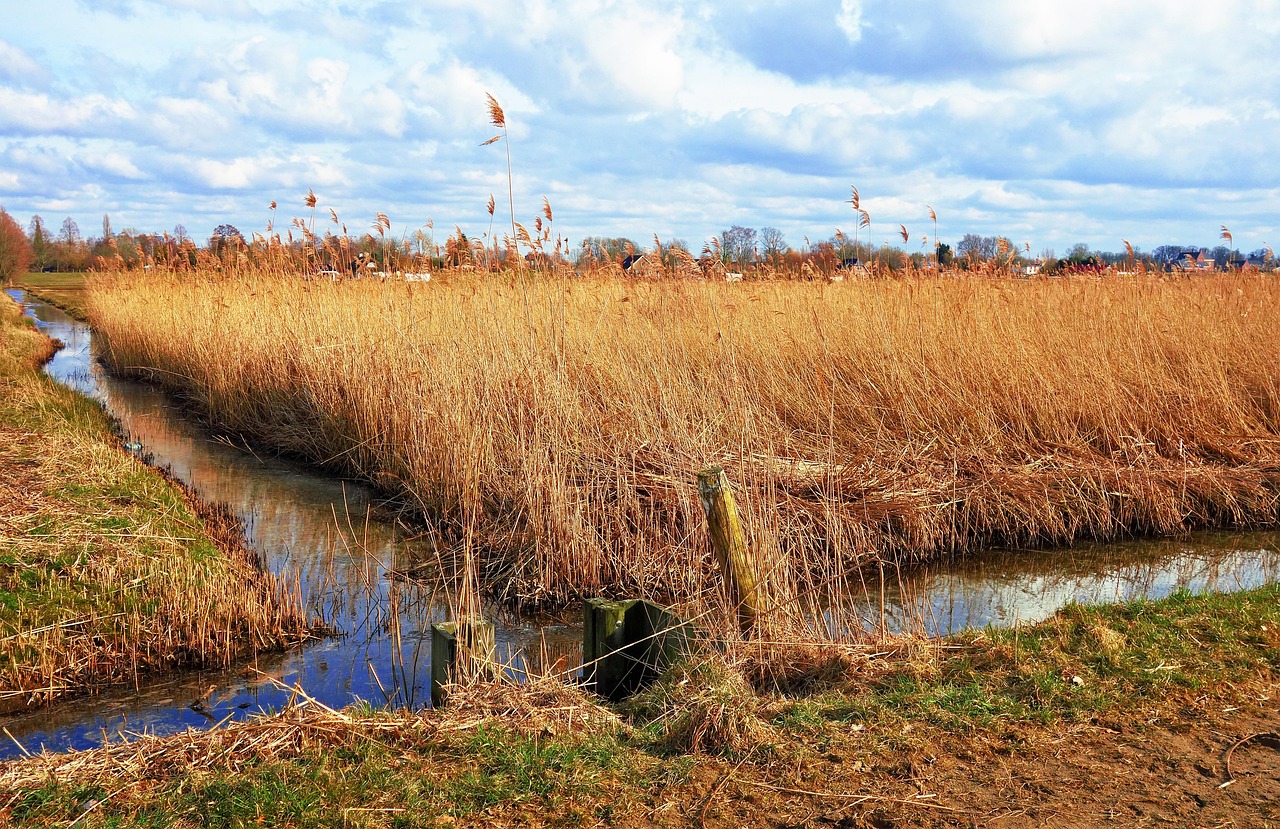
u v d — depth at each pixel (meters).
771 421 9.64
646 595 7.07
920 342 10.94
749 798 3.43
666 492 7.97
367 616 6.68
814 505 7.85
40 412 12.18
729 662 4.84
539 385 9.07
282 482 10.63
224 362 14.13
